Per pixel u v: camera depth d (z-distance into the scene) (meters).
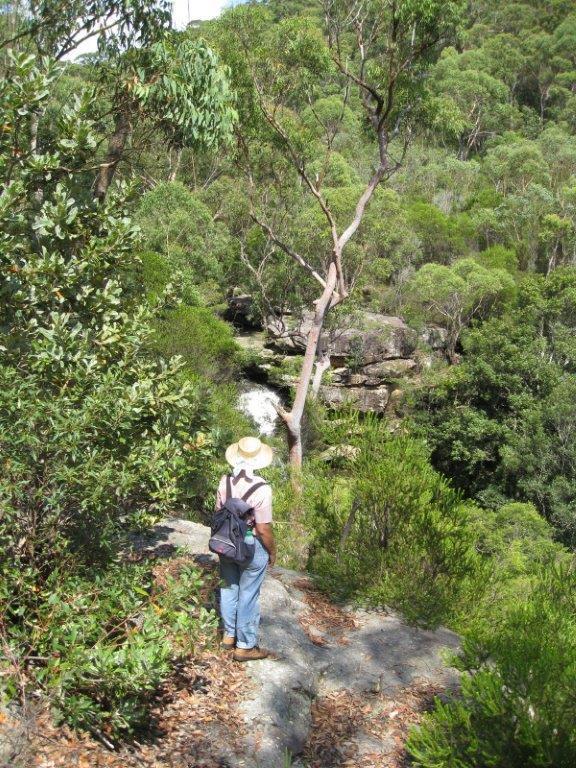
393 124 17.22
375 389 42.22
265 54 15.86
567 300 45.56
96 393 3.94
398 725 4.52
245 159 17.98
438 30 15.27
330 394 40.09
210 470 6.83
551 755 3.42
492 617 6.04
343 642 5.38
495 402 40.22
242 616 4.59
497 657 3.90
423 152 84.12
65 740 3.46
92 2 10.12
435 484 6.59
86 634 3.56
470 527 7.21
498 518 26.05
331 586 6.23
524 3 143.88
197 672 4.41
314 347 15.95
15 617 3.87
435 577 6.27
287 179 19.41
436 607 5.95
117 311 5.04
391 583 6.10
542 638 4.13
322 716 4.50
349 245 36.66
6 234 4.23
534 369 39.78
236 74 15.70
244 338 46.19
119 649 3.94
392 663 5.18
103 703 3.79
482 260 61.59
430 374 43.00
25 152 4.61
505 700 3.61
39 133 5.42
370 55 16.08
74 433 3.72
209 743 3.87
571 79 123.19
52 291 4.41
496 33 138.62
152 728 3.88
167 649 3.50
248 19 15.54
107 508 4.15
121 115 10.00
